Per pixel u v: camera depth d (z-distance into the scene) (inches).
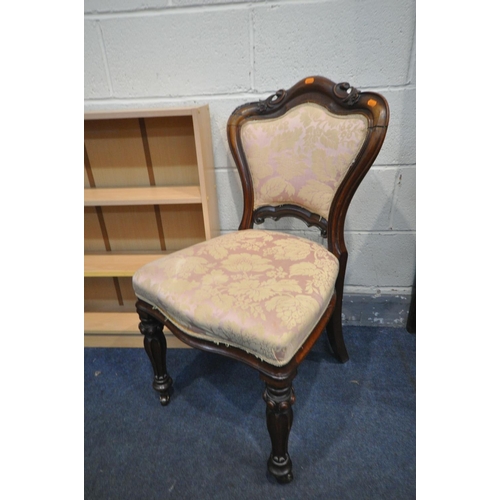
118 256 47.7
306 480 30.4
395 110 39.8
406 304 48.9
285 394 25.3
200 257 31.9
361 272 48.8
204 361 45.6
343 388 39.9
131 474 31.7
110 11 38.5
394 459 31.9
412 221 44.8
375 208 44.8
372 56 37.9
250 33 38.4
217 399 39.7
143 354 47.7
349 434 34.4
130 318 50.3
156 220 46.8
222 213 47.7
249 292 26.6
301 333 24.4
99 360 46.6
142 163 43.8
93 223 47.6
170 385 38.7
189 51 39.8
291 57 39.0
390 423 35.5
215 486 30.4
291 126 35.4
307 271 29.0
